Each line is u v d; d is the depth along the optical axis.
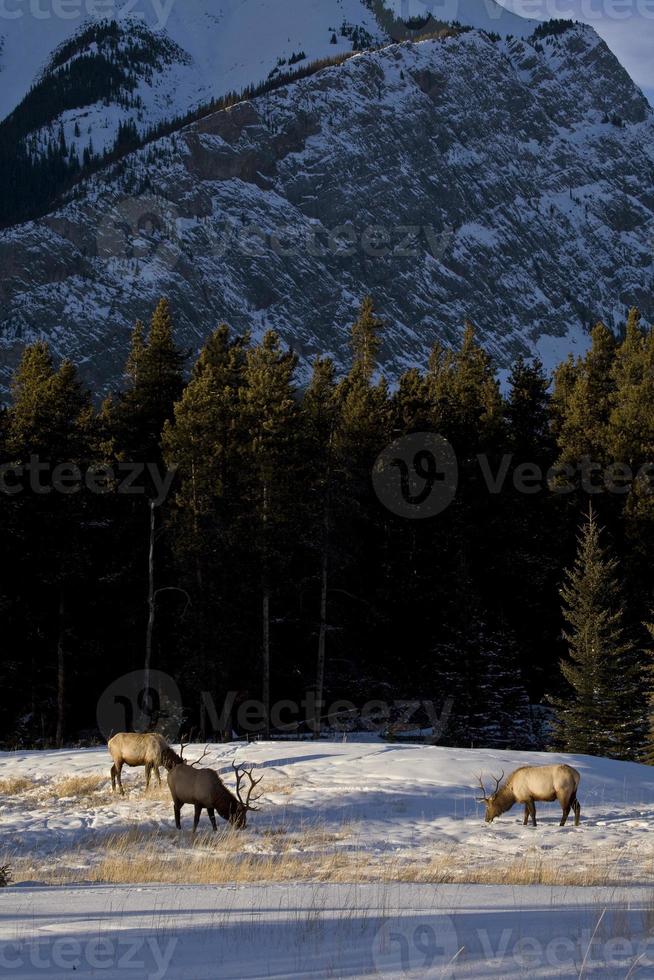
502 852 16.98
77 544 44.91
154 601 42.19
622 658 40.41
